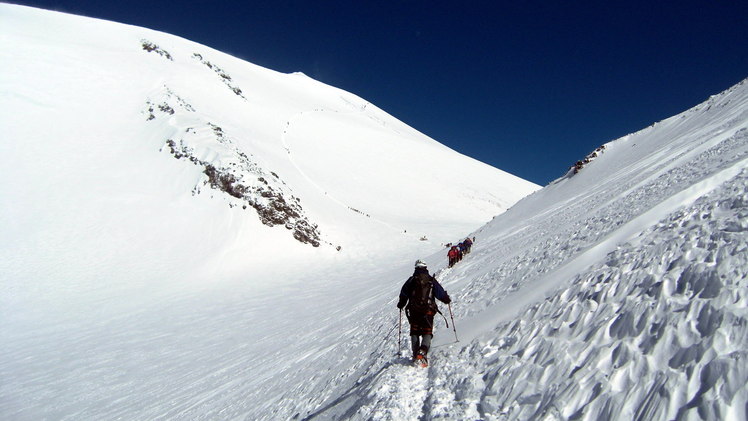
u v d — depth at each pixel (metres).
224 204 46.38
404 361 5.93
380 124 139.88
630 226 5.94
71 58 68.44
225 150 52.81
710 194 5.44
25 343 22.70
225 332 22.92
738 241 3.62
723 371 2.53
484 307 6.96
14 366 19.33
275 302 30.08
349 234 53.91
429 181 94.69
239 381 12.79
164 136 54.25
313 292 32.44
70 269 33.56
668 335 3.14
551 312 4.78
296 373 10.46
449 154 128.62
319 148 89.50
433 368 5.19
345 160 89.06
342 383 7.32
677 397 2.61
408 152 109.44
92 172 46.00
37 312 27.53
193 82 84.56
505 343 4.78
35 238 35.75
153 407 12.98
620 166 26.05
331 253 47.69
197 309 29.17
